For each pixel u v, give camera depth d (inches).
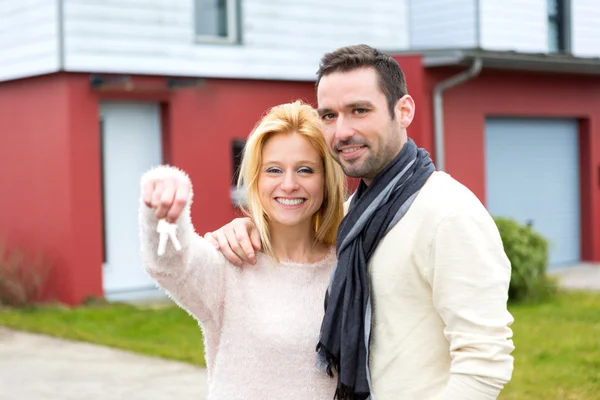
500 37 576.4
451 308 95.6
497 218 439.2
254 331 109.5
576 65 545.6
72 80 429.4
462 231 96.1
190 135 464.8
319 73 103.7
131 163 456.8
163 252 94.2
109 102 448.8
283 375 109.2
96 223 435.2
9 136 464.8
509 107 562.9
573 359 293.0
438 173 102.9
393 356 99.5
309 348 109.3
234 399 109.3
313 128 111.7
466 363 94.3
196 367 296.4
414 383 98.8
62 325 373.1
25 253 453.1
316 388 109.1
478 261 95.6
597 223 623.5
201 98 469.4
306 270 112.9
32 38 442.3
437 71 510.6
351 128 100.9
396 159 102.6
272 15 498.9
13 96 461.1
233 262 110.7
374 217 101.3
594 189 621.9
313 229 118.8
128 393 263.4
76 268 428.5
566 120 614.5
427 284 99.0
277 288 111.5
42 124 442.9
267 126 111.4
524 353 304.3
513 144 577.9
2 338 352.2
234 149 486.9
